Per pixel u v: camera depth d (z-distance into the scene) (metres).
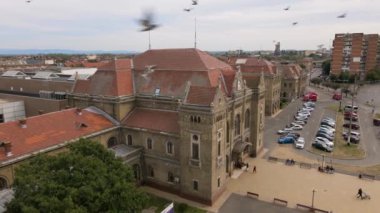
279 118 124.81
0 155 45.81
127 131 65.50
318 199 57.88
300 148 86.50
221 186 59.28
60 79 98.88
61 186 32.75
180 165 58.19
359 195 58.38
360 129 108.56
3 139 48.41
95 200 33.44
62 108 80.44
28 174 34.03
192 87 56.03
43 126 55.53
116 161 41.75
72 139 55.62
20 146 49.03
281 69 164.38
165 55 72.44
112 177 36.97
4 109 83.00
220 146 56.78
